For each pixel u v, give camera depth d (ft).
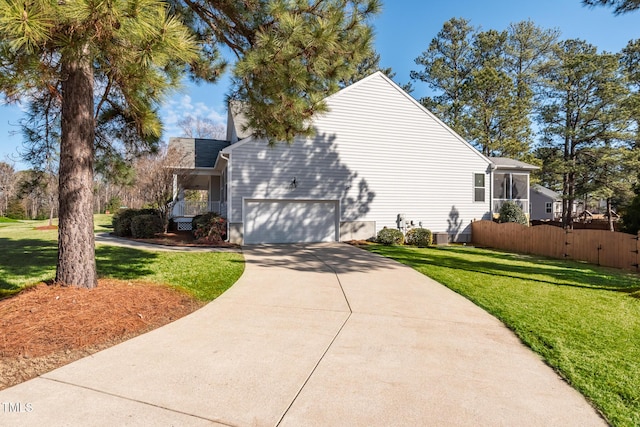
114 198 106.63
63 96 14.67
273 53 16.06
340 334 12.76
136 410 7.57
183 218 57.57
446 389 8.92
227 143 62.03
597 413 8.00
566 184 85.87
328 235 46.39
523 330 13.48
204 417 7.37
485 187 53.72
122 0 8.77
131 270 22.25
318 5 16.84
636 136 73.41
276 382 9.00
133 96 13.92
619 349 11.73
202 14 18.16
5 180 97.71
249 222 43.19
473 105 83.41
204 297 17.20
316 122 45.11
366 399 8.31
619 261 33.96
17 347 10.15
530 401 8.45
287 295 18.19
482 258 35.45
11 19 7.89
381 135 48.34
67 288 14.47
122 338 11.70
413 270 26.37
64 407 7.61
